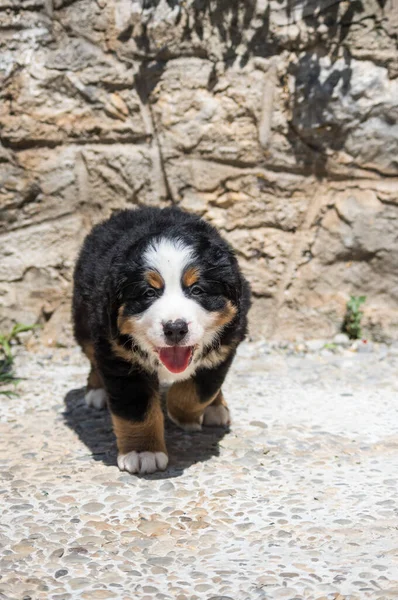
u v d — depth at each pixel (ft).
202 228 4.91
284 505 4.50
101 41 6.60
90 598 3.90
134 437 4.89
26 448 5.12
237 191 6.75
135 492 4.64
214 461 4.94
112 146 6.72
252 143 6.68
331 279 6.84
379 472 4.80
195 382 5.07
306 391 5.91
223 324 4.83
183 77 6.64
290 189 6.75
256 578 3.99
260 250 6.82
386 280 6.81
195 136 6.68
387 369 6.32
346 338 6.78
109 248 5.03
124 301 4.70
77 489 4.67
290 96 6.62
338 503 4.52
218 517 4.42
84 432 5.32
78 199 6.75
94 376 5.68
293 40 6.56
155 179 6.77
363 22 6.54
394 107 6.61
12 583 3.98
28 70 6.60
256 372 6.26
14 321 6.79
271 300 6.85
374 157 6.68
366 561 4.09
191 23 6.57
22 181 6.70
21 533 4.31
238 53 6.61
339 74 6.59
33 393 5.92
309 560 4.10
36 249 6.76
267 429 5.32
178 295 4.63
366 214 6.73
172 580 4.00
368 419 5.46
